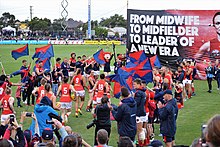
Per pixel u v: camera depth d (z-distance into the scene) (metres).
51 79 21.69
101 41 88.88
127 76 15.44
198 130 15.33
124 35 130.62
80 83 18.30
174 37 31.69
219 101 22.11
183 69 22.62
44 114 10.90
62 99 16.27
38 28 147.62
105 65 27.62
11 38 94.00
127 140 7.02
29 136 8.52
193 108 19.98
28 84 20.06
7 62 45.72
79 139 7.40
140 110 12.80
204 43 31.22
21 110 19.69
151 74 16.12
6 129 8.66
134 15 32.38
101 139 8.09
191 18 31.27
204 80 31.64
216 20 30.91
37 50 22.67
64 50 64.75
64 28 128.50
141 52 16.86
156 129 15.40
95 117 12.30
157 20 31.88
